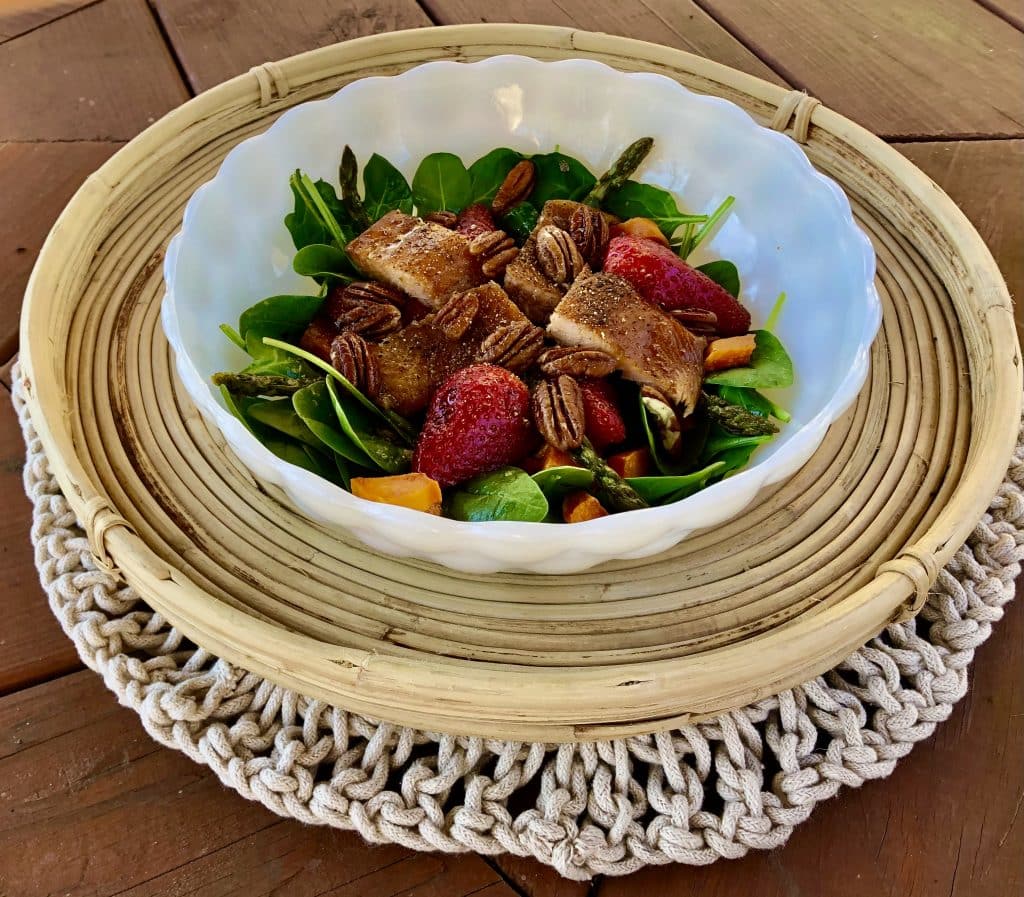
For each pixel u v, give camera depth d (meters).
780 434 0.34
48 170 0.47
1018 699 0.33
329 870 0.29
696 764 0.31
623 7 0.56
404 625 0.31
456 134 0.41
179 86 0.51
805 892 0.29
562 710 0.27
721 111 0.38
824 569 0.32
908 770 0.31
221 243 0.35
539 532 0.27
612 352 0.34
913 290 0.39
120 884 0.29
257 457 0.28
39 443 0.37
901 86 0.52
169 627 0.33
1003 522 0.35
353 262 0.38
